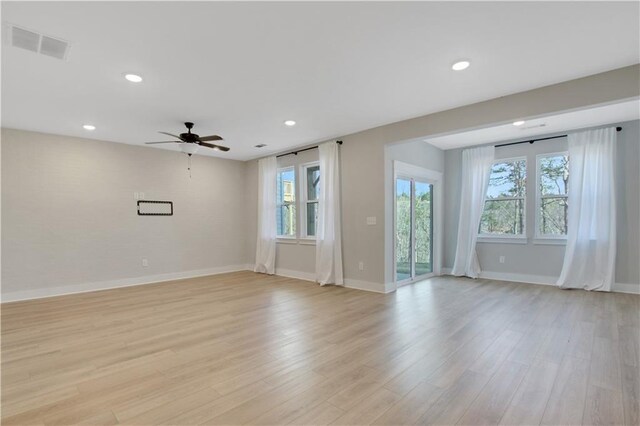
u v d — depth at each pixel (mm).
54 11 2088
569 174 5188
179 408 1985
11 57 2680
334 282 5582
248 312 4008
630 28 2373
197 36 2426
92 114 4152
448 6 2113
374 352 2783
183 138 4449
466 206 6340
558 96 3338
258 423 1837
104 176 5523
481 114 3867
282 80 3227
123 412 1949
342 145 5496
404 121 4621
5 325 3566
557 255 5449
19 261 4746
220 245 7078
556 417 1859
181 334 3262
